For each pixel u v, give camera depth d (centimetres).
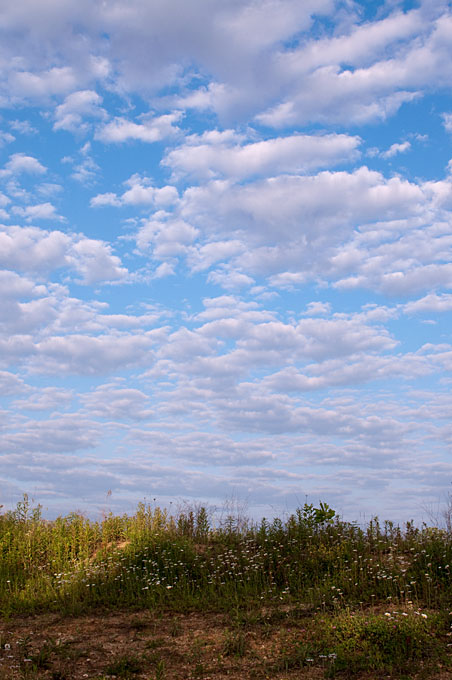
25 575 1112
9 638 774
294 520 1271
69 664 679
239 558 1128
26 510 1415
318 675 630
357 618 750
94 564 1149
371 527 1201
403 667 628
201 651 718
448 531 1115
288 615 829
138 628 819
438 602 820
